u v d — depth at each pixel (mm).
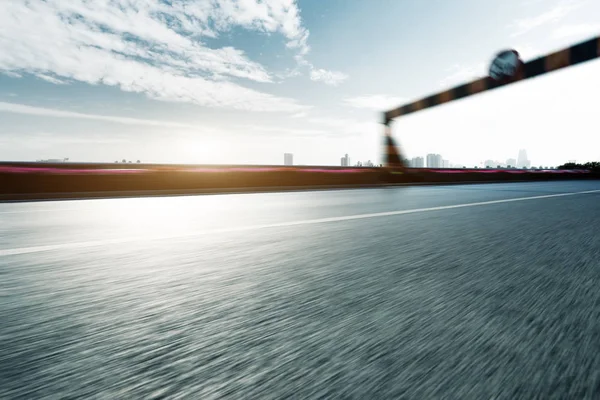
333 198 8289
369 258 2256
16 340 1088
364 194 9680
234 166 14102
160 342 1077
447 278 1781
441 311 1322
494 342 1054
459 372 888
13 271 1955
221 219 4434
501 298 1465
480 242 2770
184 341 1085
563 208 5230
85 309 1368
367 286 1656
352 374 885
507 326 1176
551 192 9164
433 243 2742
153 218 4590
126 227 3738
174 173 11562
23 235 3242
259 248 2602
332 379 864
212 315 1303
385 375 879
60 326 1201
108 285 1695
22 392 813
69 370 915
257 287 1657
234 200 7996
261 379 868
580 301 1422
